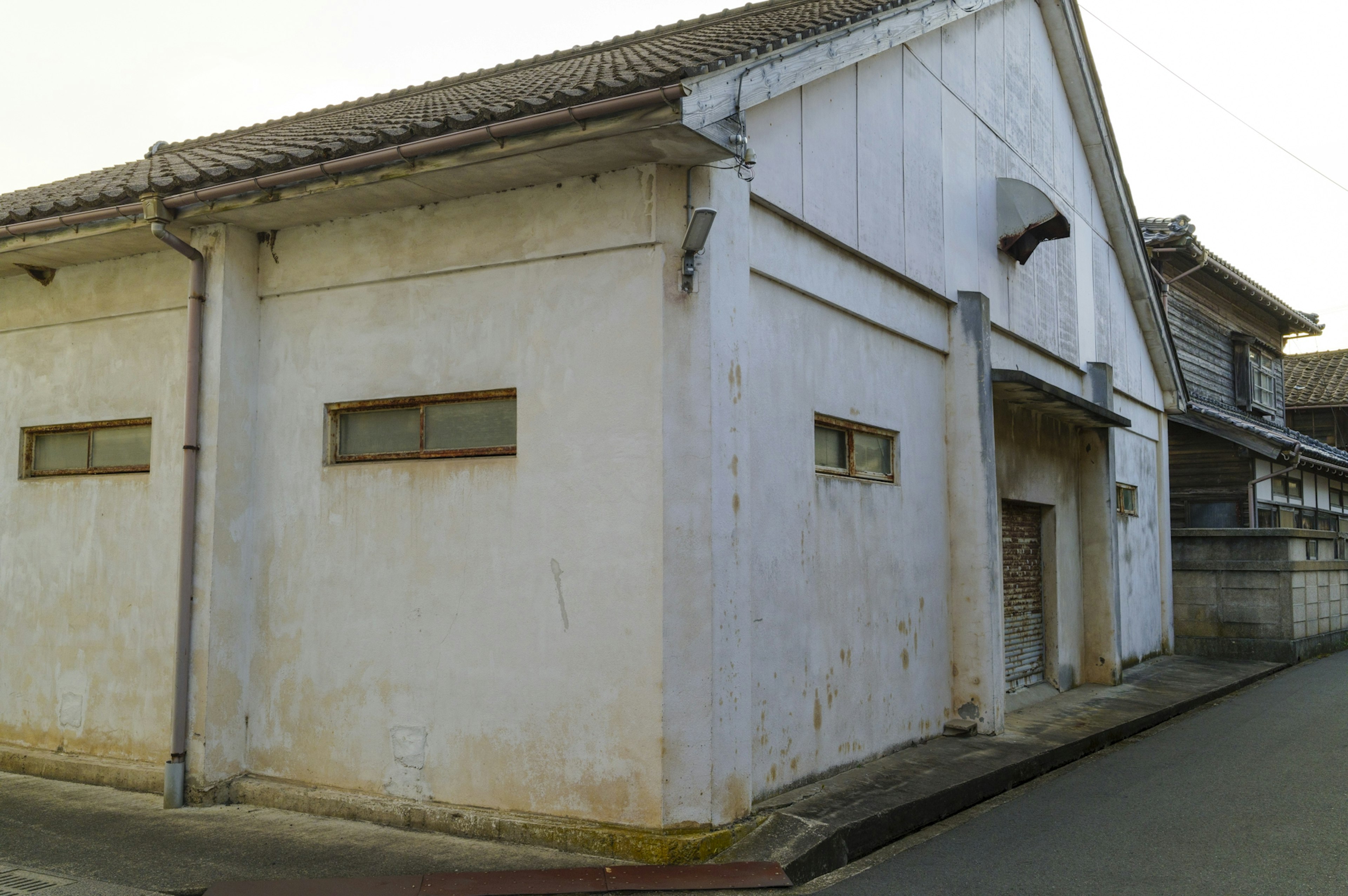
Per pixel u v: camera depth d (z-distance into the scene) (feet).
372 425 22.25
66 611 25.07
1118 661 39.75
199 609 22.06
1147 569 48.37
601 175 19.62
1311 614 51.06
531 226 20.27
